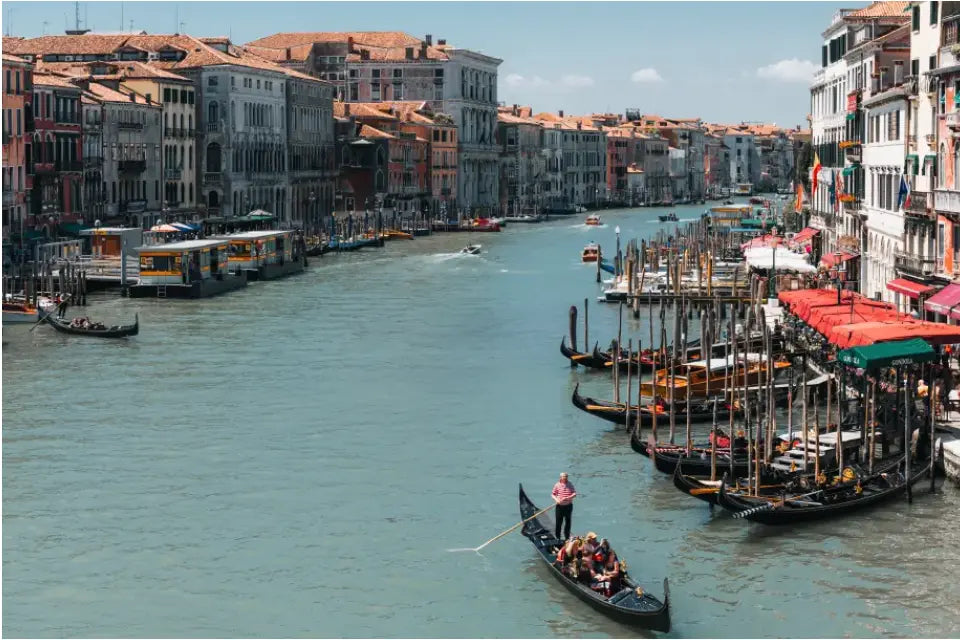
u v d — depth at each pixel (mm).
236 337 74250
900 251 65875
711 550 37156
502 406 54969
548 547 36719
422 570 36375
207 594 35062
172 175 135750
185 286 94188
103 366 64375
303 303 91312
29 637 32625
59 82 111312
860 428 44656
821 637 32031
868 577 35125
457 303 91375
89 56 143875
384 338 74062
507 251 143250
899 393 43625
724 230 156750
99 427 51344
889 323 43938
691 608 33625
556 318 83062
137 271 99562
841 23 91125
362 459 46750
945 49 59562
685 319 61000
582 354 62781
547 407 54688
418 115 194500
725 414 50969
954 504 39750
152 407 54906
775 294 81625
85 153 116125
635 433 46500
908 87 65938
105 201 120188
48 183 108250
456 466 45656
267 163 153500
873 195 76750
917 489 40938
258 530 39469
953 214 57438
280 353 68500
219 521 40281
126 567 36750
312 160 167625
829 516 38812
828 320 47594
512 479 44094
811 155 119812
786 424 49562
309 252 134125
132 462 46375
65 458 46844
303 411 54219
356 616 33656
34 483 43875
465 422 52062
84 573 36375
